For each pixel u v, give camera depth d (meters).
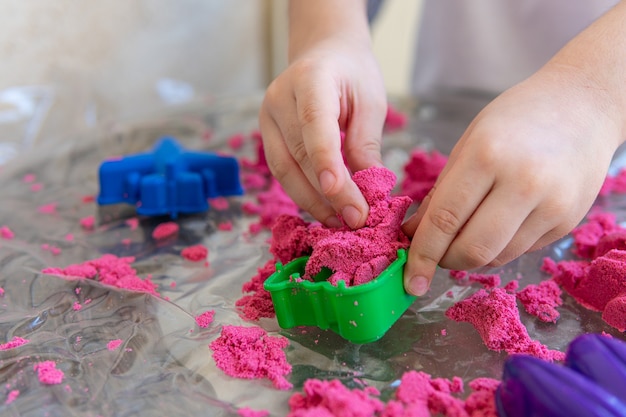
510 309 0.51
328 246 0.48
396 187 0.76
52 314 0.55
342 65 0.61
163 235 0.69
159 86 1.32
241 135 0.95
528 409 0.38
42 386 0.46
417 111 1.03
